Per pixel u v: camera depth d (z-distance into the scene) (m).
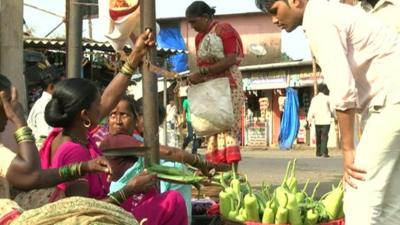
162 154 3.61
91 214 2.04
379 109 3.46
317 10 3.41
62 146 3.14
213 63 5.30
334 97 3.32
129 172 3.36
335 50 3.32
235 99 5.36
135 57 3.41
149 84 3.17
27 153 2.71
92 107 3.25
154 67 3.18
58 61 12.33
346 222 3.58
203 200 4.78
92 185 3.27
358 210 3.49
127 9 4.72
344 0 4.64
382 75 3.45
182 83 5.37
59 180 2.79
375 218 3.48
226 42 5.27
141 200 3.19
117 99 3.64
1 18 4.68
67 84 3.24
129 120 4.15
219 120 5.22
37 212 2.03
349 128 3.38
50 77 8.06
